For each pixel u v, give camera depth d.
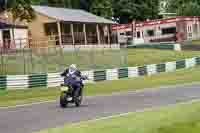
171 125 22.36
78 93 42.12
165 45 130.12
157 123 23.25
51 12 124.75
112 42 145.75
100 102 45.91
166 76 84.69
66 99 41.84
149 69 90.75
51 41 116.69
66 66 83.44
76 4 174.62
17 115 37.41
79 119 32.62
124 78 83.44
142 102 44.00
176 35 153.38
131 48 131.62
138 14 188.50
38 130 28.08
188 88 59.53
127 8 187.25
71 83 41.75
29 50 85.81
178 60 107.06
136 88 64.00
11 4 88.56
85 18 132.12
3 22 105.38
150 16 192.12
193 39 157.00
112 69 81.31
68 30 126.62
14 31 112.25
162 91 56.94
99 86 68.50
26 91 63.78
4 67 76.62
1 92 62.00
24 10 90.44
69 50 104.75
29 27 122.75
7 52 84.44
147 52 118.31
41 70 77.50
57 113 37.31
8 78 65.94
